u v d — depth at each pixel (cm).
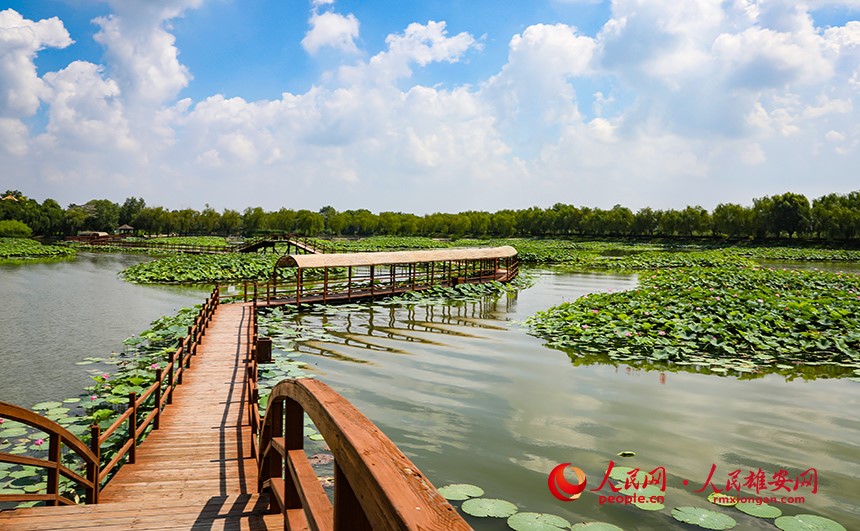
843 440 739
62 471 378
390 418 839
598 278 3172
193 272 3088
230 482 518
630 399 930
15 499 346
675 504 567
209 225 9375
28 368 1130
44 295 2277
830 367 1126
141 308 1981
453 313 1925
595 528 503
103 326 1628
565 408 884
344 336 1506
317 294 2220
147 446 619
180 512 335
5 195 12412
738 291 1838
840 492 591
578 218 8806
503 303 2173
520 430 784
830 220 6278
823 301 1606
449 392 977
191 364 1067
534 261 4503
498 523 520
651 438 752
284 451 218
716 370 1109
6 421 784
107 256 4697
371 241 7150
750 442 735
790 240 6519
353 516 133
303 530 189
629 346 1301
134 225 9019
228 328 1494
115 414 812
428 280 2627
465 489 591
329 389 180
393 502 96
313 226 8831
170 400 802
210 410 762
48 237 8181
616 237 8156
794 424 803
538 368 1145
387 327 1647
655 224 7869
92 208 11356
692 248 6488
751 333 1299
